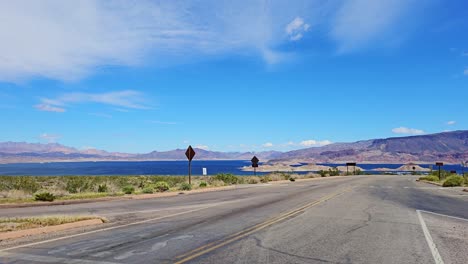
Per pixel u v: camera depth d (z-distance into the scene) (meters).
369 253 8.43
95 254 8.21
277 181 47.34
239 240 9.74
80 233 10.75
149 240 9.72
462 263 7.68
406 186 36.72
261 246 9.05
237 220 13.29
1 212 15.69
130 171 166.38
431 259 7.97
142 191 26.66
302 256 8.12
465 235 10.69
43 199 20.19
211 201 20.80
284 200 20.97
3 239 9.84
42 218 12.57
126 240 9.72
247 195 24.91
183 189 29.67
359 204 18.81
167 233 10.74
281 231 11.09
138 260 7.72
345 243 9.45
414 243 9.52
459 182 37.53
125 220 13.40
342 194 25.23
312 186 35.50
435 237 10.33
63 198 21.70
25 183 31.14
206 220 13.33
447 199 22.58
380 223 12.67
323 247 8.98
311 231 11.10
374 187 33.94
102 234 10.59
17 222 11.97
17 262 7.55
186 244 9.24
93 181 38.00
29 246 9.01
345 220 13.30
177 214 15.09
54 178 41.94
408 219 13.70
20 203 18.45
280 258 7.94
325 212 15.52
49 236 10.29
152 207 17.80
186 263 7.51
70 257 7.95
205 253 8.33
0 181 31.06
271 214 14.90
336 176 72.44
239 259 7.83
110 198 22.20
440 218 14.12
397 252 8.55
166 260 7.72
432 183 44.69
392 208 17.16
